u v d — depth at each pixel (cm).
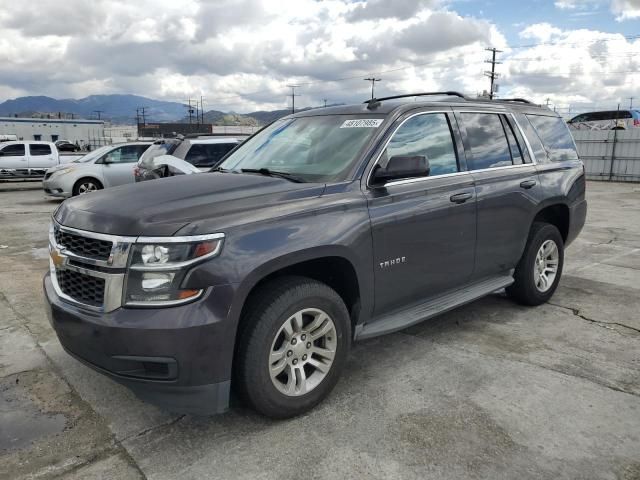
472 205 424
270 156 414
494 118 482
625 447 294
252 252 288
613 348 430
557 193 519
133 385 282
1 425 321
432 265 398
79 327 285
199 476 272
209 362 279
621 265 720
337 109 435
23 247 866
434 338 452
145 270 272
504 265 477
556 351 423
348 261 337
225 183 346
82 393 361
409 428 313
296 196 326
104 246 284
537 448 293
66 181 1511
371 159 365
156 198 315
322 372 334
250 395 303
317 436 306
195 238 275
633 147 2291
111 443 302
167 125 9031
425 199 387
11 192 1931
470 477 269
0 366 403
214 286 277
